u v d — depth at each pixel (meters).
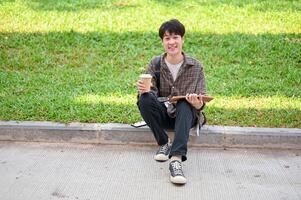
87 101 5.27
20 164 4.22
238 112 5.00
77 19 8.00
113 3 8.96
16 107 5.09
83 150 4.54
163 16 8.16
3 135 4.73
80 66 6.42
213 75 6.10
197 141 4.62
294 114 4.95
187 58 4.15
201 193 3.73
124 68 6.36
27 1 9.05
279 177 4.02
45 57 6.64
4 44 7.02
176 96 4.08
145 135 4.63
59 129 4.67
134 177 4.00
